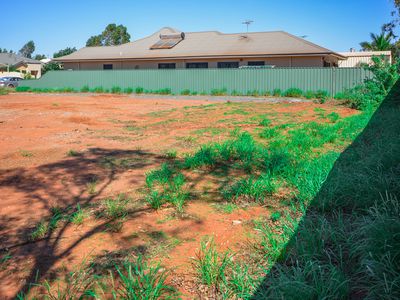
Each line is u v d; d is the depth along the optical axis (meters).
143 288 2.81
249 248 3.56
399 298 2.49
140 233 3.96
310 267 2.94
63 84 35.47
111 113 15.70
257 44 33.91
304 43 32.41
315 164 5.92
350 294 2.73
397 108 13.87
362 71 24.16
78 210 4.64
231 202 4.82
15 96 27.31
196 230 4.02
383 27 36.62
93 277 3.10
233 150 7.52
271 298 2.65
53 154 7.77
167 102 22.12
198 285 3.00
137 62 37.00
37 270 3.26
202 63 34.22
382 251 2.94
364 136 8.58
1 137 9.72
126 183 5.74
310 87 25.83
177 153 7.80
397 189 4.28
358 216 4.01
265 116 14.38
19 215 4.54
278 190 5.16
